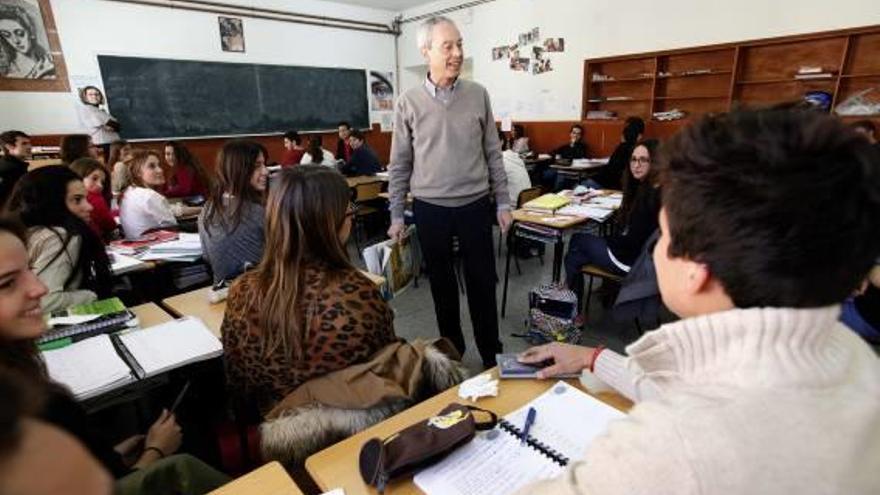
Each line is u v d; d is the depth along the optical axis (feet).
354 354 3.72
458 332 7.97
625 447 1.31
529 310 9.48
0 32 17.11
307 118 25.45
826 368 1.31
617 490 1.25
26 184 5.92
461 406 3.13
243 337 3.87
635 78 19.21
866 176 1.20
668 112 18.70
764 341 1.30
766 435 1.20
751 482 1.17
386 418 3.60
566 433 2.98
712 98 17.62
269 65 23.58
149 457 3.95
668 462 1.20
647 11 18.25
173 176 14.33
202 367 5.43
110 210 9.82
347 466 2.83
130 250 8.25
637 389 2.57
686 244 1.40
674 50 17.71
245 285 3.92
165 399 5.60
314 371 3.70
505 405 3.32
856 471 1.25
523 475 2.65
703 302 1.47
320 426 3.49
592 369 3.47
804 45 15.20
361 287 3.82
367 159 19.29
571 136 21.36
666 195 1.44
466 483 2.61
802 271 1.23
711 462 1.18
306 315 3.64
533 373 3.62
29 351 3.22
